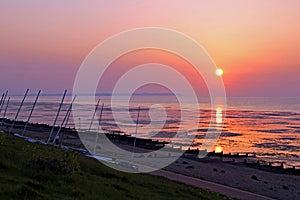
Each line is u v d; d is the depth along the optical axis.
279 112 163.75
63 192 10.95
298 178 36.09
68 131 63.66
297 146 65.44
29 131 62.31
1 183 9.88
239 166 42.16
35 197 9.23
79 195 11.03
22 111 136.88
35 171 12.55
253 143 69.12
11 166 12.38
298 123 109.81
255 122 112.38
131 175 20.45
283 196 26.62
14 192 9.09
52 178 12.30
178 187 19.05
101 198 11.30
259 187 29.33
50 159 13.75
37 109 145.38
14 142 21.77
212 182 28.69
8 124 75.75
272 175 37.28
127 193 13.58
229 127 95.50
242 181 31.52
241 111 169.62
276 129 93.06
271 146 65.56
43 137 49.53
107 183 14.41
